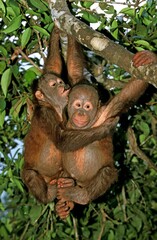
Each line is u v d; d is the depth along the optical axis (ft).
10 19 9.61
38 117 9.61
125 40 10.68
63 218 9.67
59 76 9.90
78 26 8.46
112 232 12.72
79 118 9.18
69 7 9.80
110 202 13.12
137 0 10.05
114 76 11.31
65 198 9.46
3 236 13.58
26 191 12.53
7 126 11.87
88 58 11.22
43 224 12.07
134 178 13.17
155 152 13.37
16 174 11.66
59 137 9.43
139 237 13.44
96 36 8.26
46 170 9.61
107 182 9.43
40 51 10.06
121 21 10.64
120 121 12.26
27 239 12.16
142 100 12.16
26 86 10.41
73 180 9.47
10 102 10.88
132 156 13.02
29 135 9.71
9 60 9.73
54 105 9.65
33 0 9.14
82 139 9.30
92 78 10.70
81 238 12.96
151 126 13.05
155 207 14.08
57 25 8.76
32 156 9.63
